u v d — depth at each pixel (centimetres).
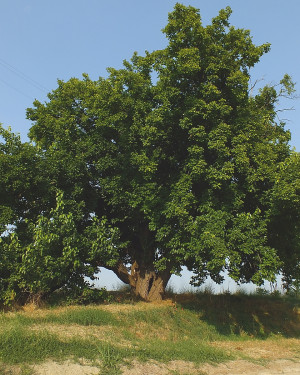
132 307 1385
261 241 1270
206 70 1305
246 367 1004
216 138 1240
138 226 1605
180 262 1445
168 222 1334
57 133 1477
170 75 1324
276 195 1231
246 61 1400
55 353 830
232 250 1226
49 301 1338
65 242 1273
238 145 1261
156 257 1639
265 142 1432
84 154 1438
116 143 1495
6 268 1217
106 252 1404
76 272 1360
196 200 1320
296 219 1416
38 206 1372
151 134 1320
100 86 1454
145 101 1465
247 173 1290
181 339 1248
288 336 1642
